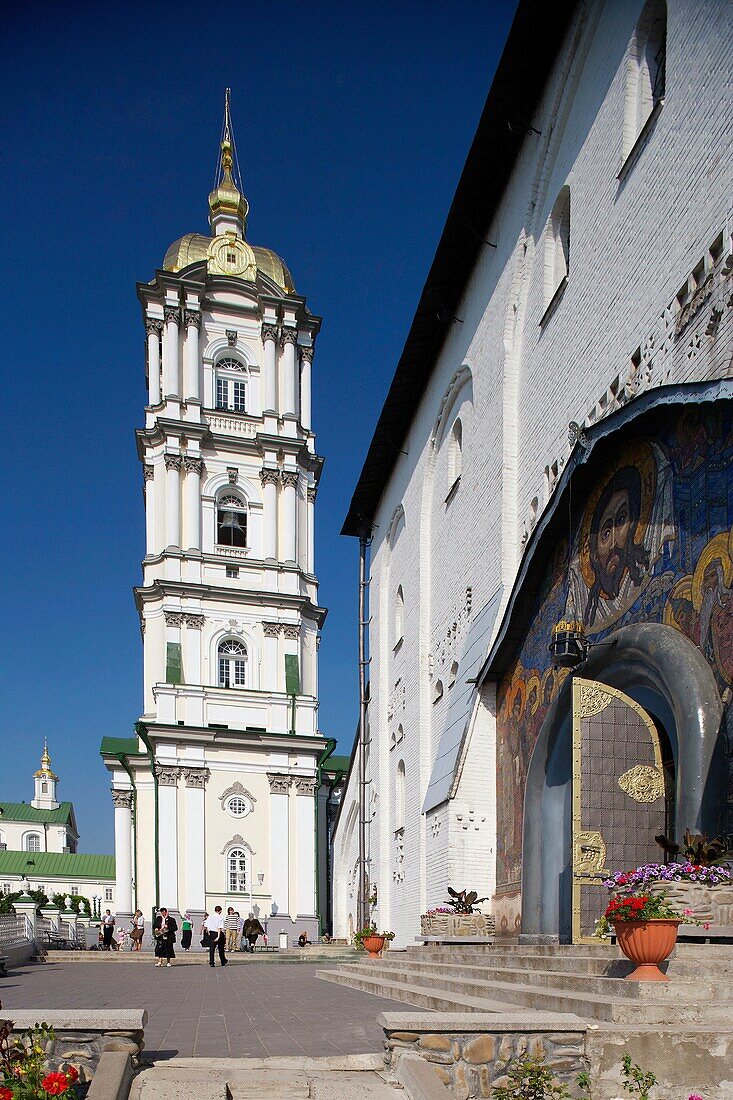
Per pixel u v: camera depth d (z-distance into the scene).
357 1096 6.03
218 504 46.75
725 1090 6.09
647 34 13.69
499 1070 6.25
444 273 22.28
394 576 30.50
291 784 43.38
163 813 41.31
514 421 18.55
